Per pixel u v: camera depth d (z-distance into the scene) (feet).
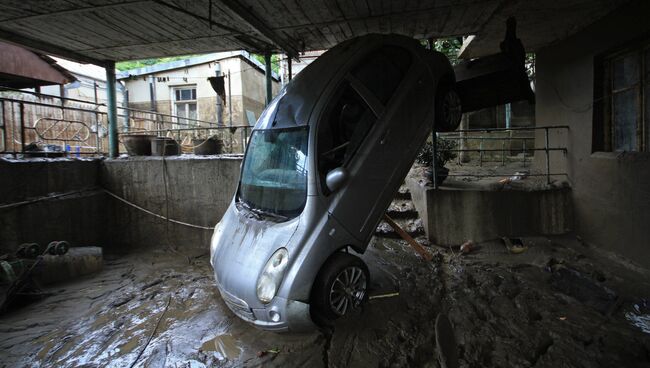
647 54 14.73
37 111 30.60
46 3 15.85
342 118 12.71
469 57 25.32
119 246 22.52
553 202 19.08
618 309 11.94
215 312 13.47
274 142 13.30
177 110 44.37
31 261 15.44
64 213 19.30
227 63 42.60
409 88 14.11
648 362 9.35
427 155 21.49
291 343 11.15
